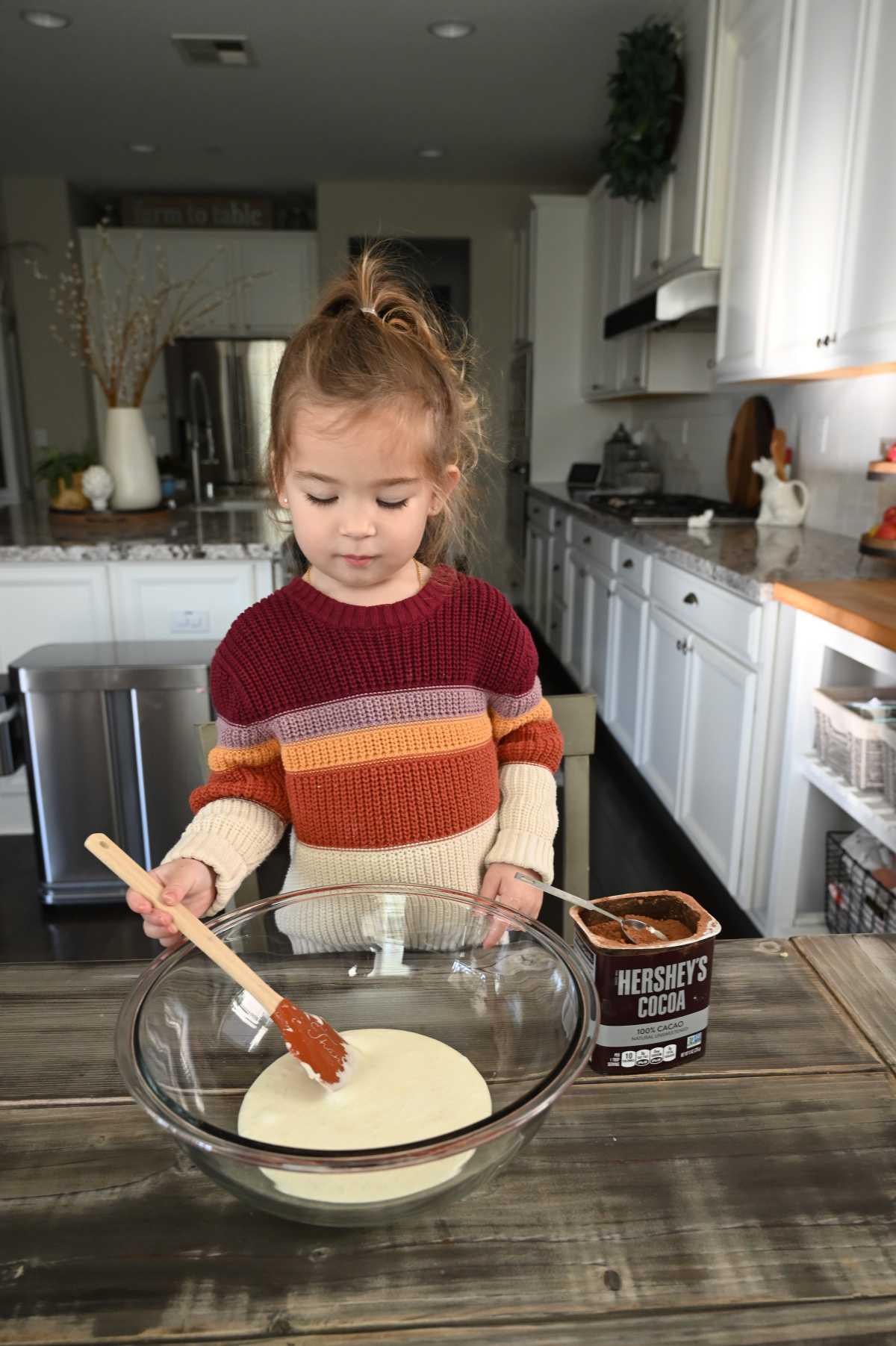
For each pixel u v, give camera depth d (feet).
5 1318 1.51
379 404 2.10
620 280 13.16
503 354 18.98
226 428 17.75
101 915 7.57
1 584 8.41
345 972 2.20
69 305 18.17
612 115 10.48
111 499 10.06
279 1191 1.52
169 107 13.55
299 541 2.35
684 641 8.10
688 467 13.64
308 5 10.09
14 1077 2.10
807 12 7.07
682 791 8.35
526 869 2.58
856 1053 2.18
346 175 17.44
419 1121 1.77
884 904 5.76
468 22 10.51
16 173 17.37
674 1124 1.94
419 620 2.62
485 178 17.66
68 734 7.45
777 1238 1.67
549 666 14.99
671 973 2.04
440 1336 1.48
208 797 2.64
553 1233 1.67
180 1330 1.49
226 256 18.42
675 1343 1.48
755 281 8.24
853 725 5.74
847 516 8.73
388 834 2.63
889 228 5.97
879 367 6.68
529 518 17.13
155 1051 1.81
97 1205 1.74
